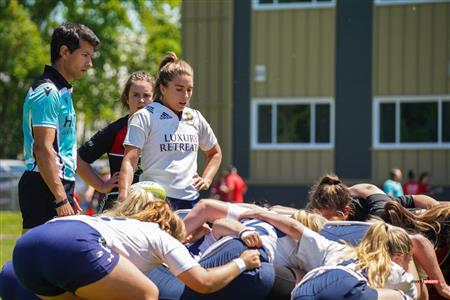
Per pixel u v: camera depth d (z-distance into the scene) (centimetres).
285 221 1279
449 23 5259
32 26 9531
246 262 1198
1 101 10288
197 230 1332
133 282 1128
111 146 1541
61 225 1153
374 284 1209
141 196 1247
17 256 1152
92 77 10200
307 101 5438
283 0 5469
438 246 1453
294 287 1241
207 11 5562
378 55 5350
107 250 1134
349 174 5375
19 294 1290
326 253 1258
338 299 1179
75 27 1427
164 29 11038
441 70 5272
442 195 5247
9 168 7762
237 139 5528
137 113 1433
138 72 1580
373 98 5356
